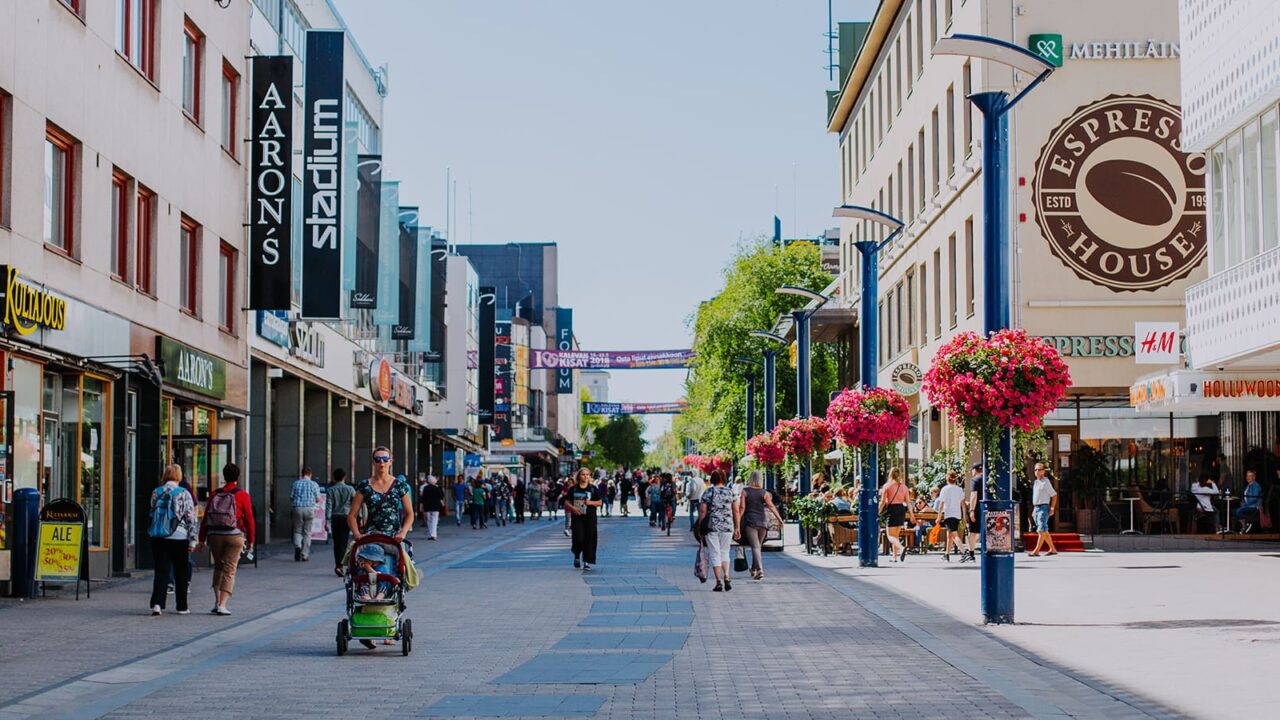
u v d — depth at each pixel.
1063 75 37.84
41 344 22.33
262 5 37.81
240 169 35.69
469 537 47.28
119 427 26.41
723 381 72.88
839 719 10.45
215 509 19.14
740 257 74.94
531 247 160.25
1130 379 37.50
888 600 21.33
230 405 34.41
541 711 10.91
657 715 10.70
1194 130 30.42
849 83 63.25
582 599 21.75
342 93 36.75
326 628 17.72
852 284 66.44
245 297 35.81
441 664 13.89
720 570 23.56
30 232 22.45
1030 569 28.17
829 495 36.03
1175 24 37.84
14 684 12.37
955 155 42.56
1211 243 30.23
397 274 47.75
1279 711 10.41
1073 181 37.75
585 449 183.25
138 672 13.32
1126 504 40.09
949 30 43.16
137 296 27.70
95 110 25.45
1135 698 11.17
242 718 10.62
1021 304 37.69
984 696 11.55
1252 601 20.08
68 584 24.22
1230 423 39.75
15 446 21.94
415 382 65.62
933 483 38.56
